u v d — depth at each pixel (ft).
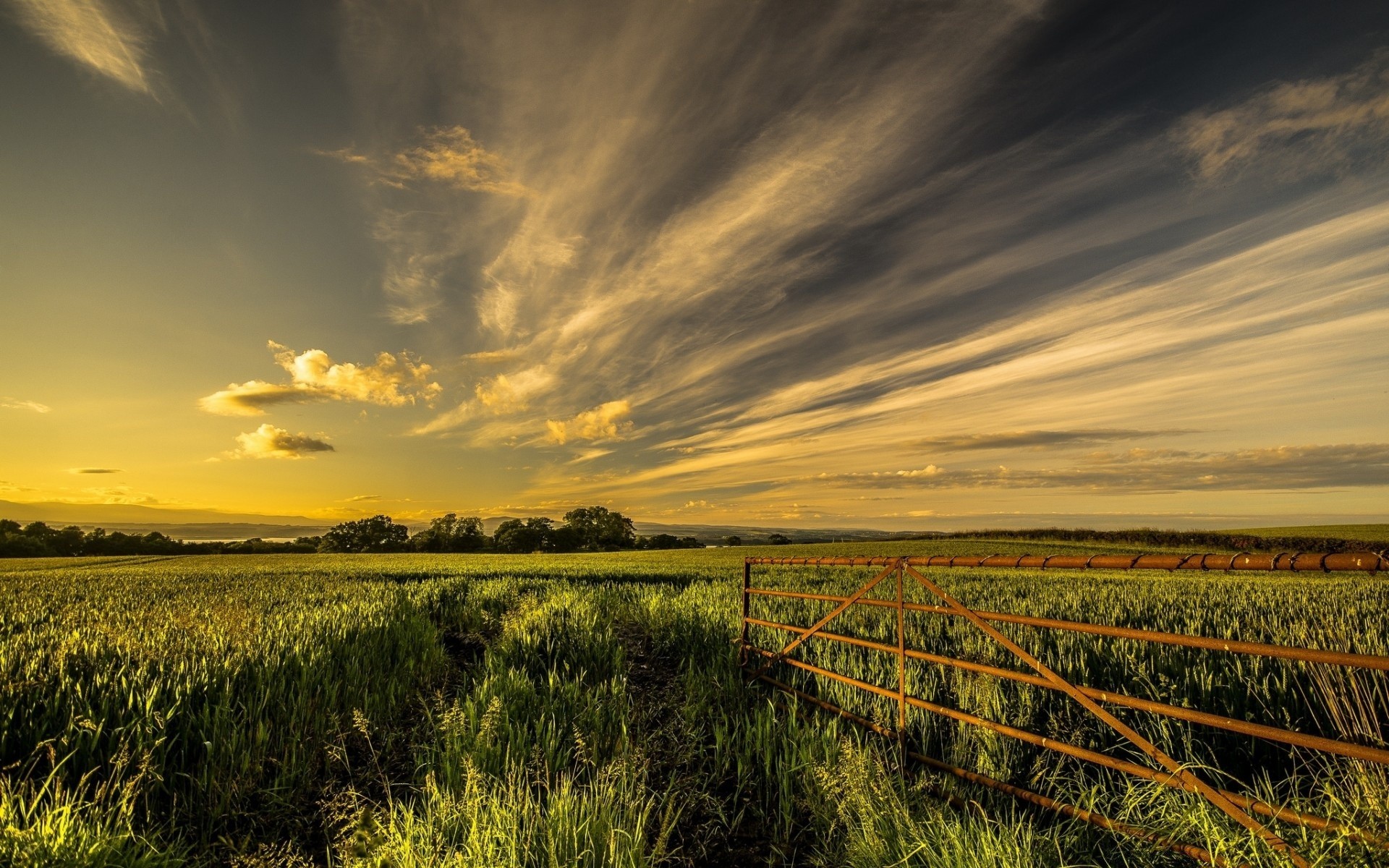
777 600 40.98
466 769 14.10
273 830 13.35
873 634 28.68
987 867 9.85
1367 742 12.82
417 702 22.45
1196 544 202.08
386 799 14.71
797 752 15.90
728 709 21.39
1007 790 12.78
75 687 16.94
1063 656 21.98
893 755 15.78
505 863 10.23
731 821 13.87
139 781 13.19
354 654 24.50
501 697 20.31
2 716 14.99
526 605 43.88
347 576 77.15
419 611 40.42
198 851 12.35
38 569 114.73
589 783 14.93
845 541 312.29
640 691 24.30
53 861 9.67
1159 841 10.31
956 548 208.54
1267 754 14.48
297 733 16.75
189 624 29.53
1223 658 20.18
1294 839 9.36
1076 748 11.68
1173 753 14.64
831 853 12.15
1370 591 50.39
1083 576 81.25
